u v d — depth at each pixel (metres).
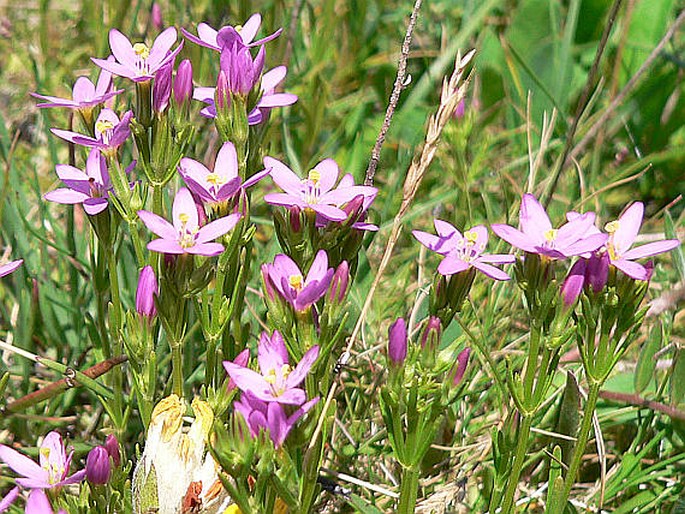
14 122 0.53
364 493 0.44
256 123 0.42
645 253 0.40
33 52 0.55
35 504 0.39
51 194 0.41
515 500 0.44
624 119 0.52
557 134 0.52
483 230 0.40
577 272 0.40
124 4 0.51
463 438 0.45
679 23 0.48
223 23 0.52
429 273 0.48
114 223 0.42
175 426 0.40
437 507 0.43
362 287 0.47
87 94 0.43
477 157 0.48
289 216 0.41
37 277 0.46
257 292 0.46
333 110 0.52
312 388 0.40
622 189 0.52
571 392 0.43
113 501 0.40
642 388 0.44
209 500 0.40
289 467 0.39
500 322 0.46
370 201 0.41
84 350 0.46
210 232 0.40
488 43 0.55
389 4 0.60
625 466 0.44
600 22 0.57
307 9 0.56
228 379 0.40
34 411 0.45
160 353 0.44
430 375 0.40
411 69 0.56
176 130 0.41
